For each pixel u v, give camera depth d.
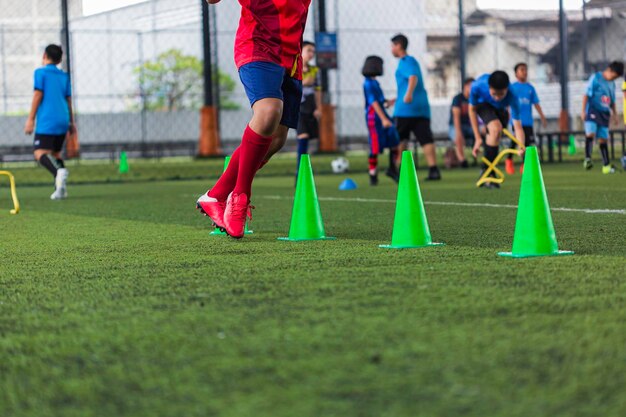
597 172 12.76
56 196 9.81
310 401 1.73
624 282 3.01
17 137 28.70
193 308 2.75
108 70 35.62
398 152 11.50
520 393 1.73
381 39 35.38
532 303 2.64
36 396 1.85
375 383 1.83
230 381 1.89
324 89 26.17
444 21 47.94
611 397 1.70
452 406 1.67
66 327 2.53
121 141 30.66
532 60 45.03
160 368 2.02
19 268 3.94
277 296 2.92
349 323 2.43
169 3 35.03
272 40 4.56
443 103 40.25
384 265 3.61
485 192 9.00
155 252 4.42
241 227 4.82
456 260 3.70
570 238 4.47
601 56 41.53
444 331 2.28
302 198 4.84
